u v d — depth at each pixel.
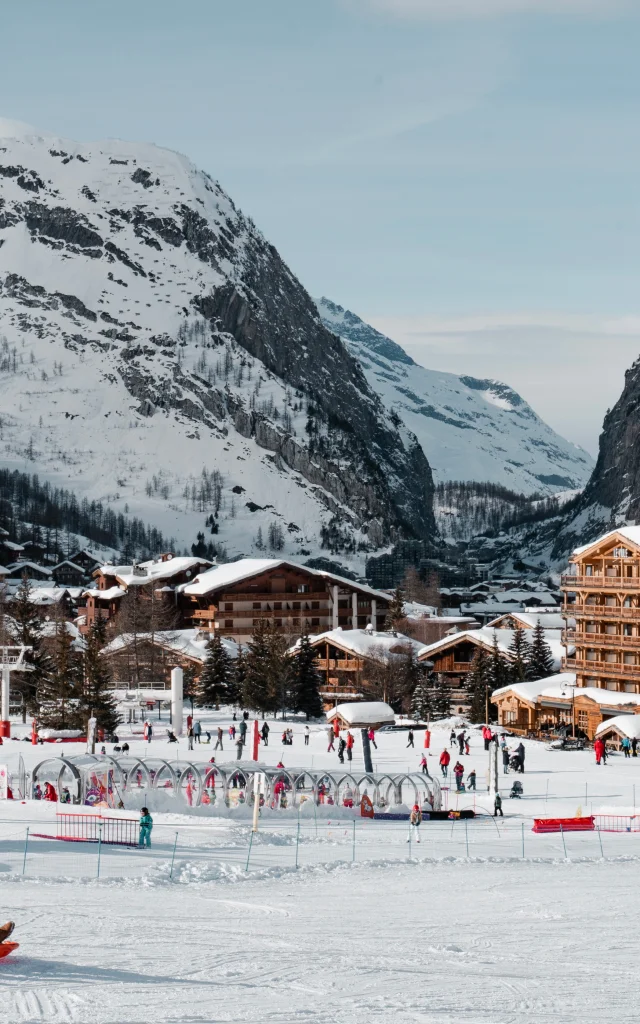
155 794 68.44
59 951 28.17
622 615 126.06
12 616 156.25
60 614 197.38
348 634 159.00
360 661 154.88
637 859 50.81
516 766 87.88
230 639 171.50
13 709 138.38
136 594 196.50
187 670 157.62
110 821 60.00
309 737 113.62
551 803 72.44
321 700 143.50
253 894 40.22
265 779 69.06
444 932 33.12
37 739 107.44
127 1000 23.16
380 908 37.50
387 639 157.88
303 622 192.00
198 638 168.50
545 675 148.00
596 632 130.62
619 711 115.62
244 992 24.20
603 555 130.62
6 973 25.44
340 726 119.12
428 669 155.12
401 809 69.94
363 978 26.06
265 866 47.31
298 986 25.05
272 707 140.38
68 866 44.81
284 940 31.02
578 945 31.19
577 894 40.66
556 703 122.50
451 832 61.38
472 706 140.38
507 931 33.38
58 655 126.50
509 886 42.69
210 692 147.25
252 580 198.00
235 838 56.09
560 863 49.50
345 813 68.75
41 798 70.81
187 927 32.66
